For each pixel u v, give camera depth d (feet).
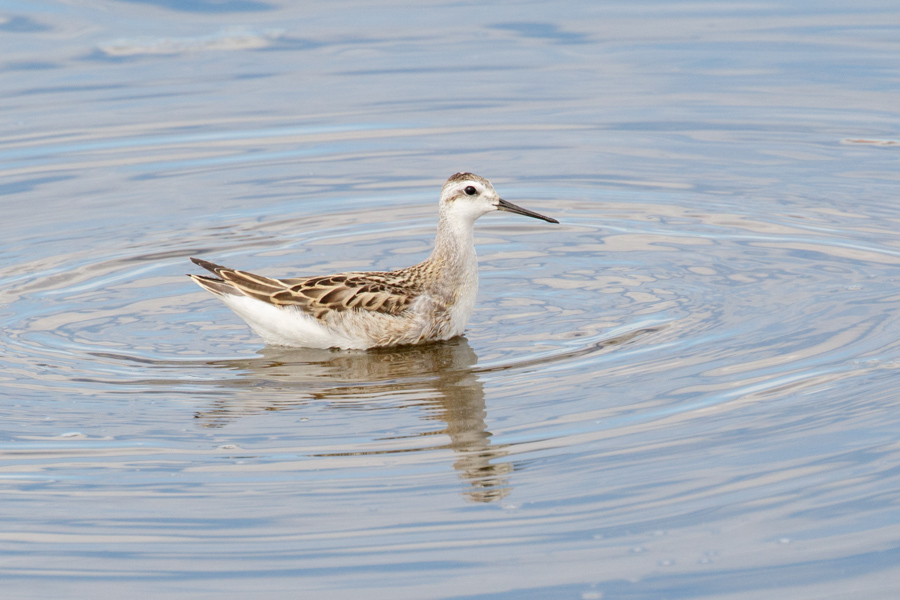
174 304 54.44
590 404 42.83
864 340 47.37
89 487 38.06
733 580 32.40
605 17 100.68
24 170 71.97
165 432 41.83
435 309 49.78
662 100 82.12
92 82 87.30
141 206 66.95
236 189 69.56
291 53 93.30
